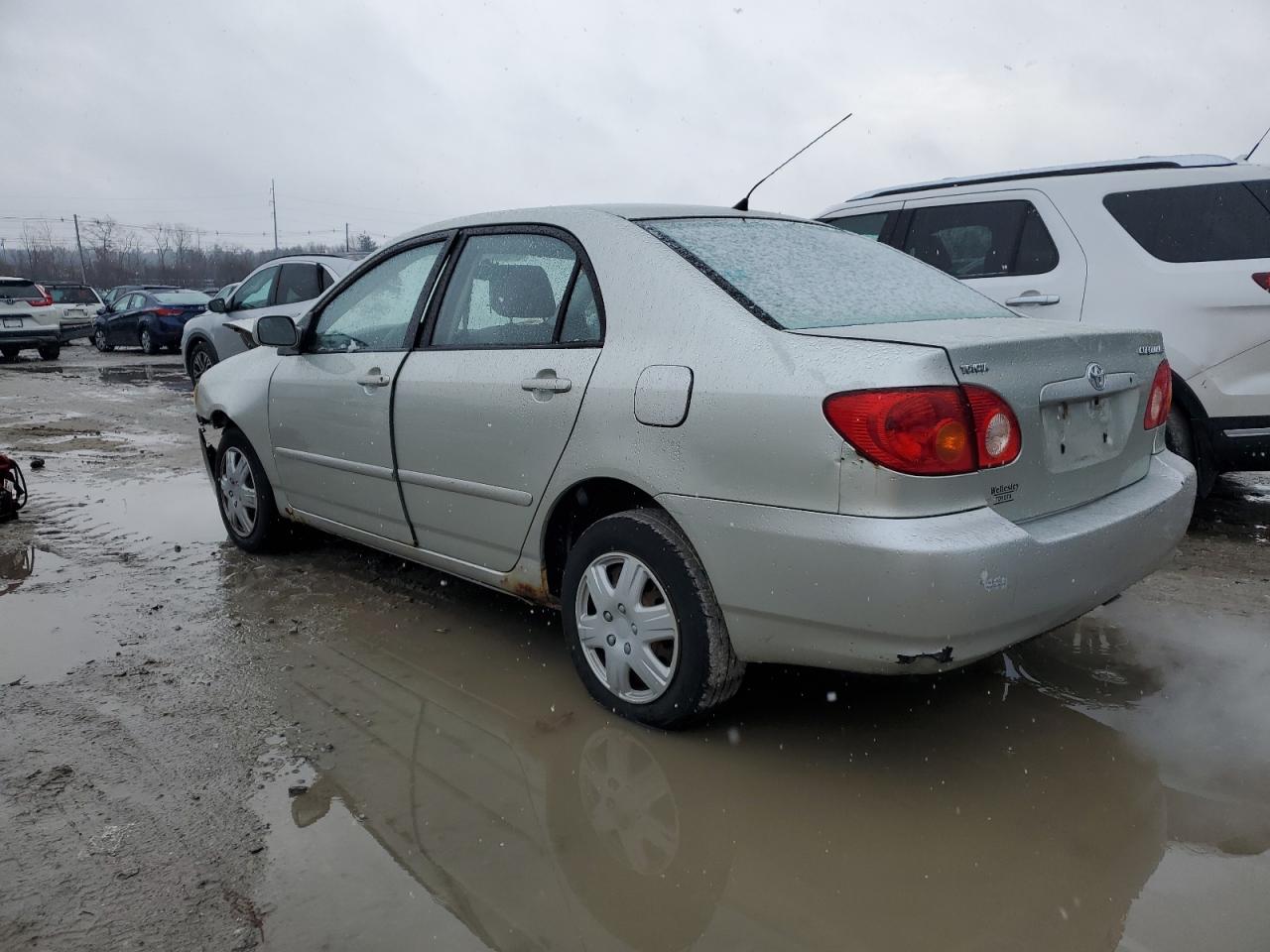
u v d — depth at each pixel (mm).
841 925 2039
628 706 2934
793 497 2432
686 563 2707
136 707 3096
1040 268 5203
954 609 2279
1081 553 2521
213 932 2025
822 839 2354
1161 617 3729
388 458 3705
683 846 2330
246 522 4773
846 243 3486
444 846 2332
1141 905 2086
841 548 2340
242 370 4711
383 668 3404
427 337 3613
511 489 3182
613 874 2225
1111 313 4930
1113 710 2998
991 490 2418
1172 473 3047
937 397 2311
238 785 2613
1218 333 4664
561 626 3820
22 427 9305
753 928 2033
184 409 10797
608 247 3041
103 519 5586
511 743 2852
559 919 2066
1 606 4062
